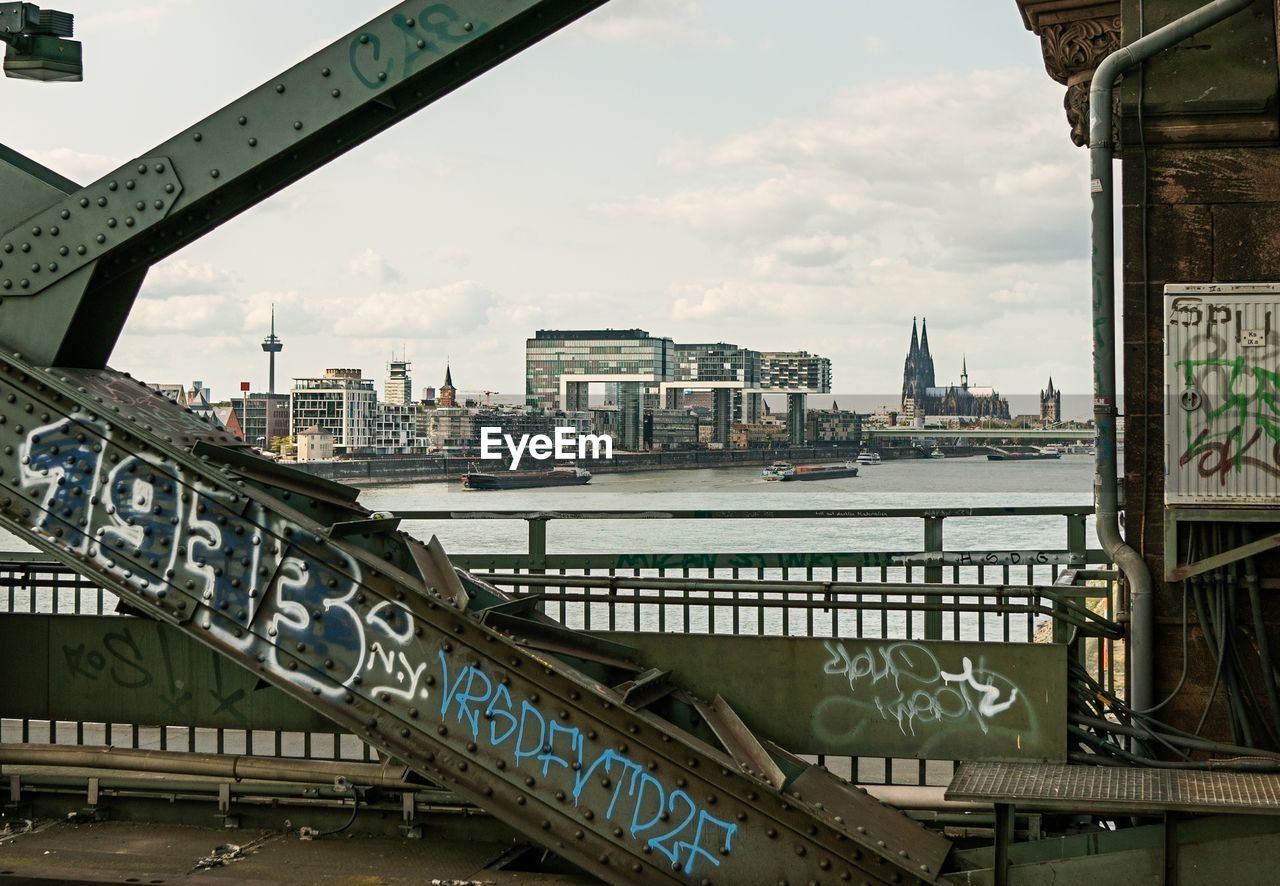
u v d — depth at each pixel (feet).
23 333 22.89
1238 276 24.40
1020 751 23.31
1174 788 21.02
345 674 21.71
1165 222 24.67
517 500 540.93
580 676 21.99
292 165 23.07
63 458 22.56
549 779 21.21
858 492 549.54
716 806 20.85
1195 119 24.36
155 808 27.17
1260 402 23.85
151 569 22.24
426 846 25.50
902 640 23.88
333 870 23.94
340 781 25.99
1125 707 24.13
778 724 24.35
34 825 26.81
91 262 22.57
